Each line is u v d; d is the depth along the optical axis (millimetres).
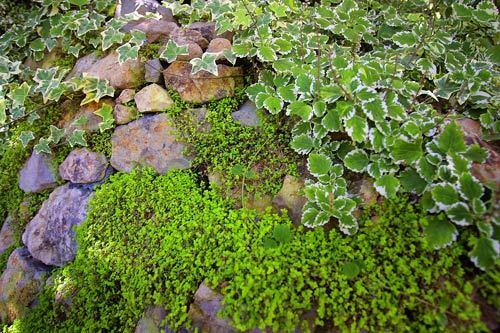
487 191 525
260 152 708
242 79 808
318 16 815
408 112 647
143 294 612
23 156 905
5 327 735
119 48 799
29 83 993
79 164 800
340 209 572
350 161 604
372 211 586
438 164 547
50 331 683
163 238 651
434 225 517
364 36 789
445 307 472
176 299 579
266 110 746
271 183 672
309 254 563
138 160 770
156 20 896
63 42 978
